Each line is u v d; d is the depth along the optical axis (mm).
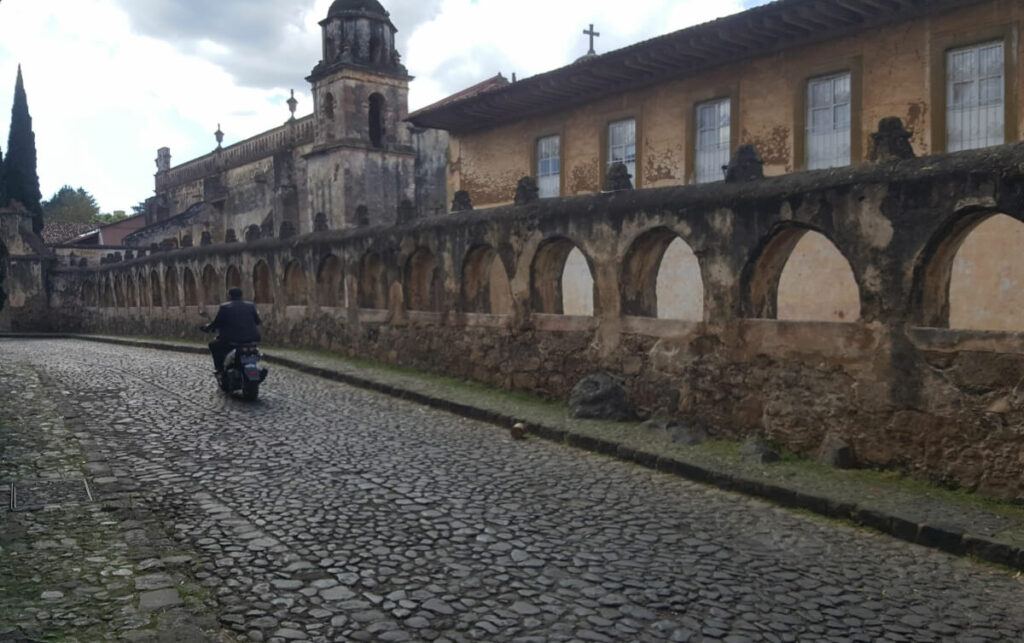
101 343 28359
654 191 10648
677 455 8719
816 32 14883
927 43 13578
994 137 12930
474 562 5750
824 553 6180
